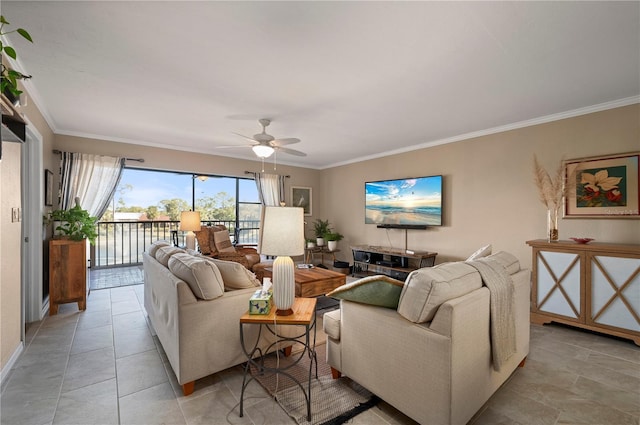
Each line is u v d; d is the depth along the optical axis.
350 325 1.89
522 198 3.71
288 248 1.86
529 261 3.65
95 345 2.56
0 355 2.03
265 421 1.64
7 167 2.18
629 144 2.95
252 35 1.94
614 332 2.67
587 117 3.20
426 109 3.27
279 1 1.62
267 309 1.86
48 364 2.23
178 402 1.80
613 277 2.68
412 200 4.94
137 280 4.79
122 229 5.70
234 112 3.38
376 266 5.17
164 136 4.47
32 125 2.85
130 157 4.74
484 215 4.08
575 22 1.79
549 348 2.58
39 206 3.15
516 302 2.09
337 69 2.38
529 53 2.14
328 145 4.98
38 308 3.11
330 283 3.47
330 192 6.78
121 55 2.19
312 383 2.01
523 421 1.66
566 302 2.96
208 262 2.00
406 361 1.54
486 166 4.05
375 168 5.71
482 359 1.63
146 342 2.62
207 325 1.92
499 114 3.43
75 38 1.97
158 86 2.71
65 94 2.89
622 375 2.14
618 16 1.73
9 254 2.19
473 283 1.67
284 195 6.49
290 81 2.60
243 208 6.38
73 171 4.21
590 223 3.18
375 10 1.69
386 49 2.10
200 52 2.15
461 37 1.95
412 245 5.04
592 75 2.47
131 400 1.81
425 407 1.46
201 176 6.00
